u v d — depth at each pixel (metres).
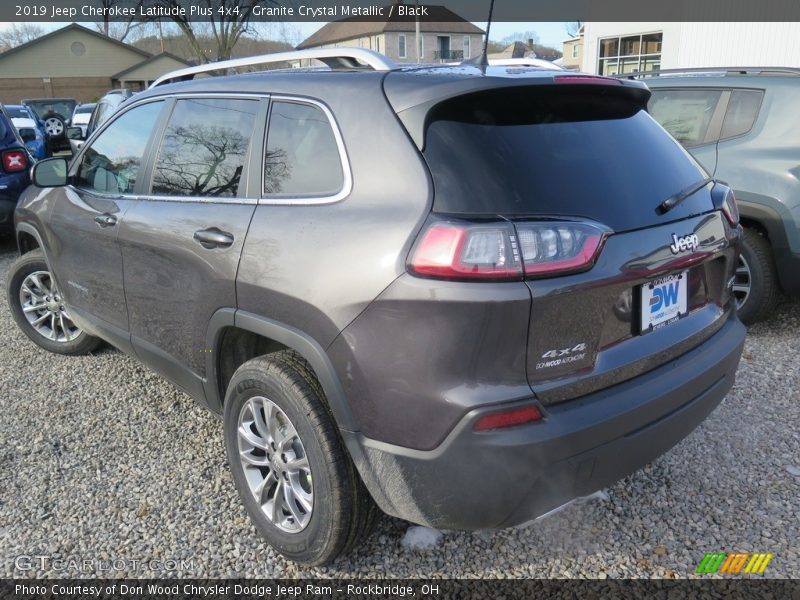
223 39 35.22
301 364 2.46
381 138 2.25
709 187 2.71
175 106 3.21
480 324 1.95
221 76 3.07
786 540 2.70
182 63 45.66
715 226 2.60
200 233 2.75
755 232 4.74
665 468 3.18
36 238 4.29
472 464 2.01
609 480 2.22
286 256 2.37
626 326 2.26
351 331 2.15
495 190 2.06
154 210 3.11
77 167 3.94
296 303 2.30
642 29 16.95
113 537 2.78
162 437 3.53
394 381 2.08
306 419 2.34
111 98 15.47
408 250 2.05
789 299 5.54
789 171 4.53
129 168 3.45
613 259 2.14
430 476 2.07
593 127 2.41
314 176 2.44
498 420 1.99
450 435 2.01
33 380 4.23
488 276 1.95
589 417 2.09
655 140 2.61
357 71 2.53
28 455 3.38
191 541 2.75
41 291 4.56
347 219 2.24
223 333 2.77
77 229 3.73
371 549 2.67
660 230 2.31
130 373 4.30
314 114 2.50
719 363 2.53
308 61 3.06
